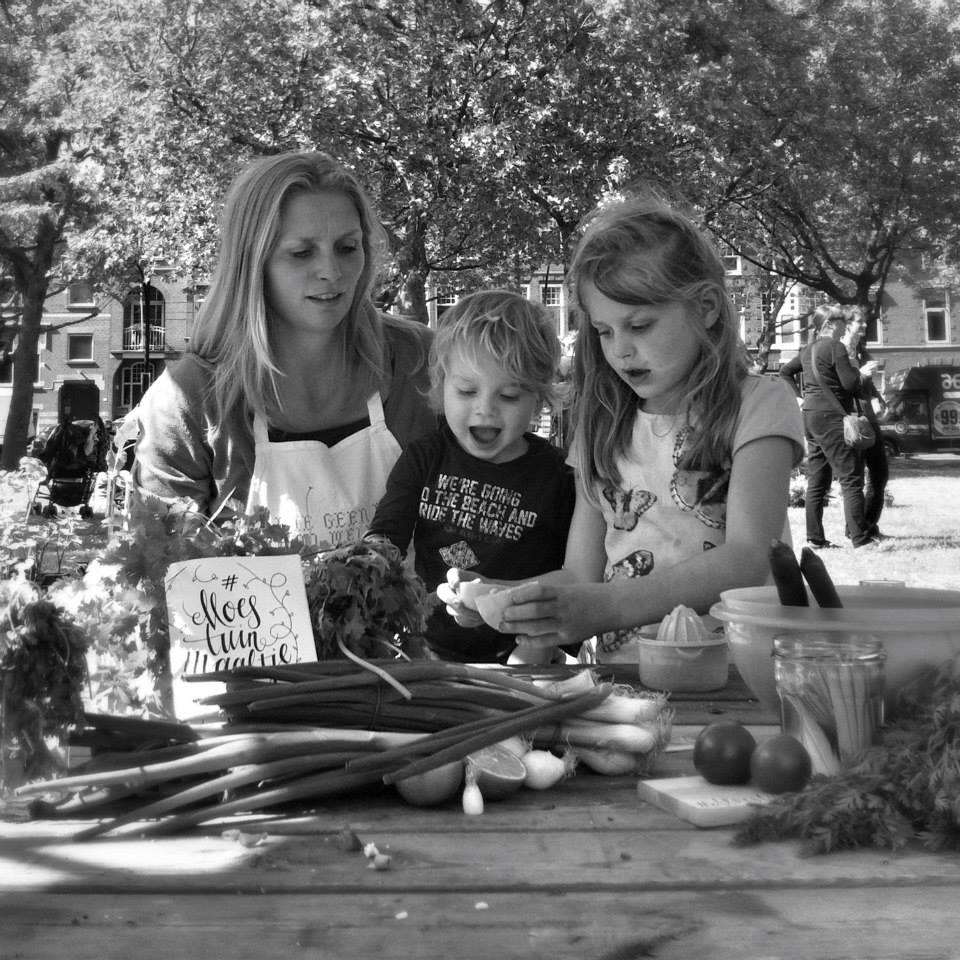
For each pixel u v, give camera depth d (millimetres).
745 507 2027
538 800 1144
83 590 1287
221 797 1109
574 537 2299
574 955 774
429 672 1206
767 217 22547
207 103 16031
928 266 26578
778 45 19062
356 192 2350
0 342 22703
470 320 2273
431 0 16000
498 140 15102
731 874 916
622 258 1933
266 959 774
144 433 2434
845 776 1012
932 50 22031
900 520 9750
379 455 2496
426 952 781
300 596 1345
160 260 17688
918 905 858
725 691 1704
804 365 7684
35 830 1054
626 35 16125
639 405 2223
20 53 19703
